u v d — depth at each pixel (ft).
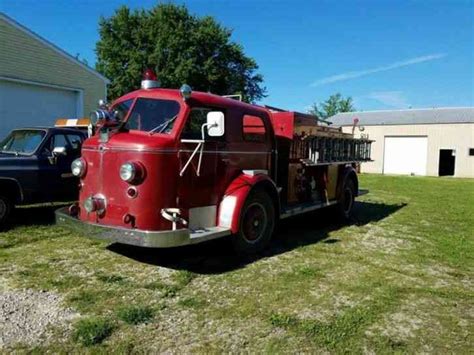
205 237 16.40
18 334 11.25
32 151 24.30
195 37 116.16
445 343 11.56
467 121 103.55
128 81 117.08
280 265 18.04
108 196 16.19
